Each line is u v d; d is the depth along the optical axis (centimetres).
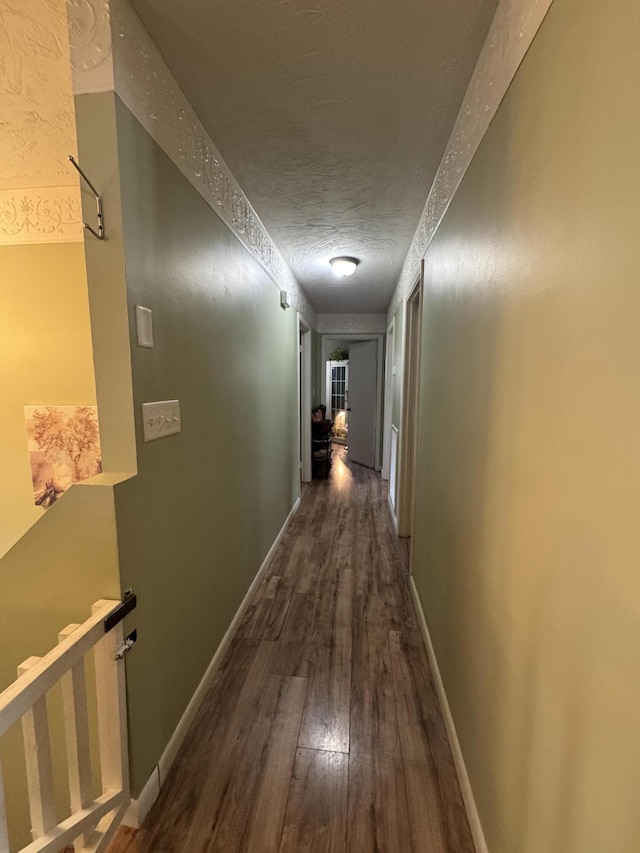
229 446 183
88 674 108
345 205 206
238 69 116
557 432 67
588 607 58
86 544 100
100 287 100
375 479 514
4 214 197
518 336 85
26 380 205
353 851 105
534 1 77
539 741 73
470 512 120
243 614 210
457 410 137
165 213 118
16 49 105
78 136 96
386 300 456
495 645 96
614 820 51
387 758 131
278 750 133
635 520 48
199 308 145
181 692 137
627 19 49
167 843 107
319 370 566
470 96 121
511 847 85
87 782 96
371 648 185
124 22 96
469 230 123
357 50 108
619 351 51
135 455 106
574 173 62
